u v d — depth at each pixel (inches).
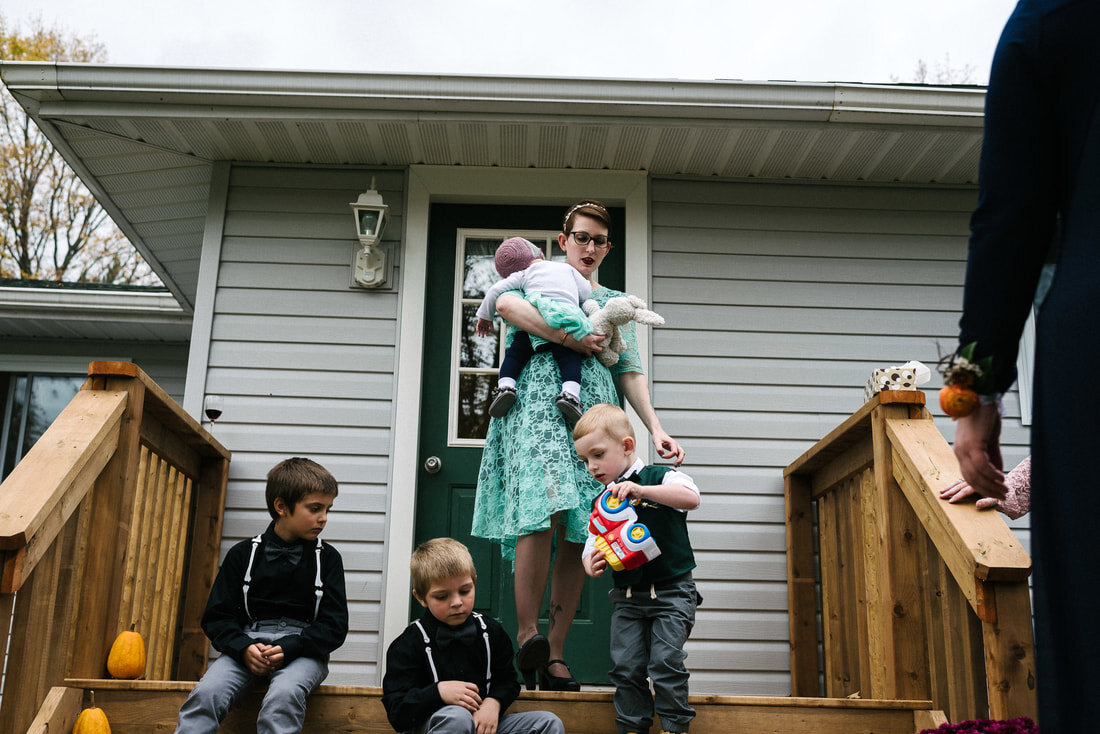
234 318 189.9
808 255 199.5
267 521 179.8
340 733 115.4
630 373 139.5
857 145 190.2
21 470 113.5
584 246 140.4
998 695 103.1
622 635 112.3
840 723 117.9
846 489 165.9
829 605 172.7
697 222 199.6
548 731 109.7
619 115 181.3
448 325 195.5
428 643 111.7
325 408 186.4
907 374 151.6
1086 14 56.9
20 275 611.8
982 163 59.9
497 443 133.0
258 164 198.5
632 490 111.1
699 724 116.9
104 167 202.4
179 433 161.9
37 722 110.3
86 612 124.6
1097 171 55.1
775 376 193.0
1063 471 52.2
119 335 308.0
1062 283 54.7
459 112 181.5
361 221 189.2
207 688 109.2
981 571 105.1
